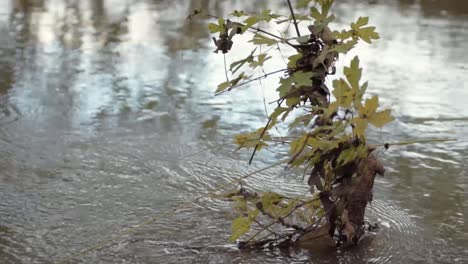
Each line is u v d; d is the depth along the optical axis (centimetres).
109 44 692
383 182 357
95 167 364
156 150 392
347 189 271
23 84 526
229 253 275
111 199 325
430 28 843
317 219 301
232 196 296
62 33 743
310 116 268
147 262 265
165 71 582
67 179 346
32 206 313
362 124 247
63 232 289
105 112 462
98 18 848
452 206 328
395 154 400
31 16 843
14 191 329
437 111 490
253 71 590
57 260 265
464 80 584
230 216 312
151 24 813
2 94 496
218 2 997
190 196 333
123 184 343
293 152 263
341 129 249
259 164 379
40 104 475
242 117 461
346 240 283
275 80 563
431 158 395
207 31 771
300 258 273
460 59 669
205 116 461
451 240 293
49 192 329
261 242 282
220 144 406
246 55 653
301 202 317
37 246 276
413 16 933
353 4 1031
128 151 389
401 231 300
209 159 382
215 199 330
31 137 406
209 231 295
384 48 714
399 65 636
